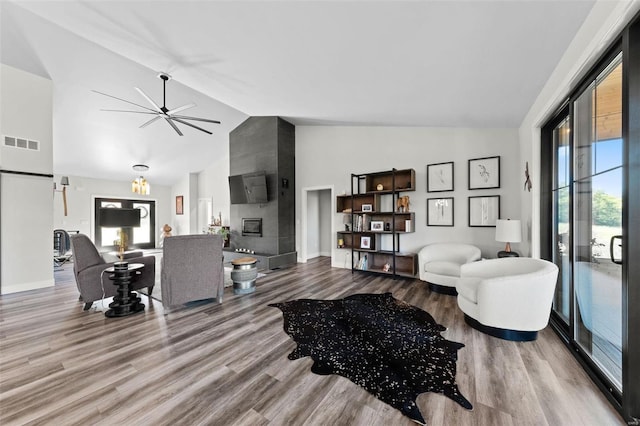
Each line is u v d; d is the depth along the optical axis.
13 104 3.60
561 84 2.03
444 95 2.88
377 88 2.97
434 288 3.66
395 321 2.63
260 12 1.87
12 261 3.64
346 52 2.27
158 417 1.39
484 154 3.91
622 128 1.38
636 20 1.29
